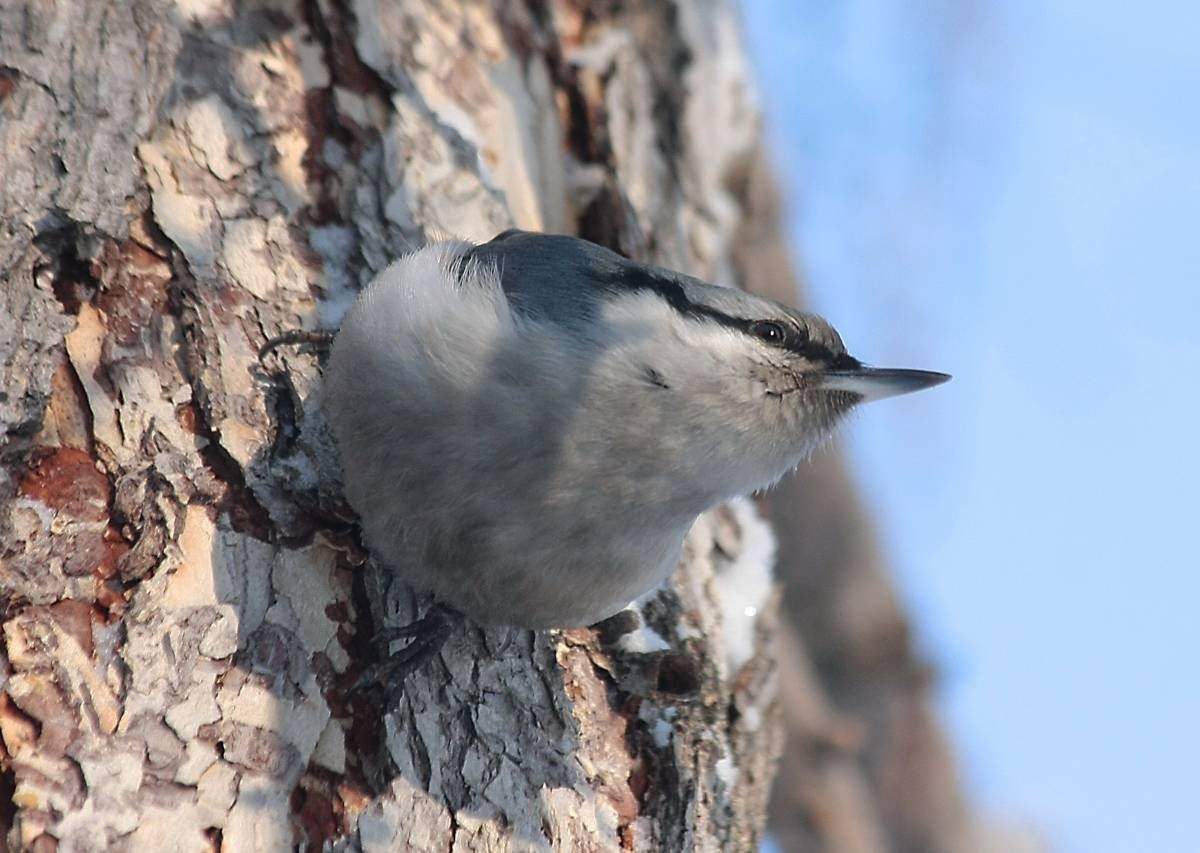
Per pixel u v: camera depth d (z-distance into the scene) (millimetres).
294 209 2455
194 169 2447
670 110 2543
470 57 2498
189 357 2432
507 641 2445
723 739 2471
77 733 2398
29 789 2395
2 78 2438
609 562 2436
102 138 2439
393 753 2420
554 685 2447
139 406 2424
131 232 2438
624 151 2518
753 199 2578
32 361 2420
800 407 2447
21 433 2416
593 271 2439
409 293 2428
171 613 2412
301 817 2408
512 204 2486
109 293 2432
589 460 2428
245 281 2443
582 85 2518
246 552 2422
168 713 2404
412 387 2424
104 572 2412
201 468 2426
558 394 2424
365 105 2473
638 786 2453
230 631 2414
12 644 2402
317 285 2449
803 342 2447
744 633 2488
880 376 2451
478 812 2424
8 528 2410
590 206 2508
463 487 2426
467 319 2424
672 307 2439
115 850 2395
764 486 2455
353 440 2428
